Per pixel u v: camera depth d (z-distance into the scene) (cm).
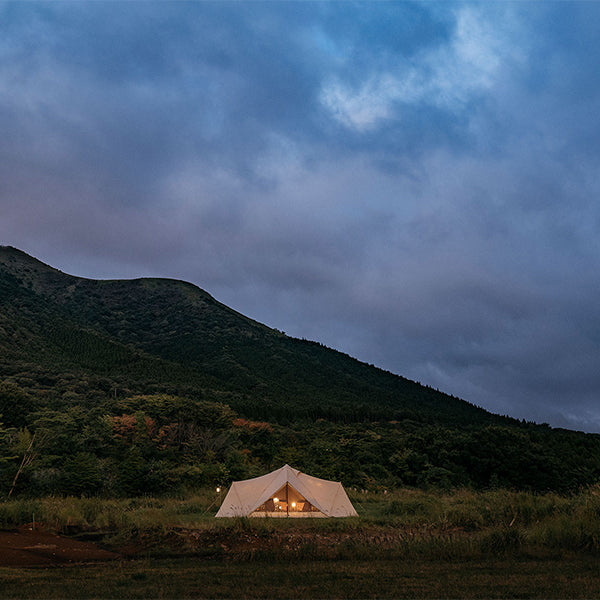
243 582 801
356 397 16988
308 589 751
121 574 873
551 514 1404
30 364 10869
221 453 4831
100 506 1758
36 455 3888
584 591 727
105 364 14050
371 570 889
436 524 1423
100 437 4884
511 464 5084
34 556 1060
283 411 9375
